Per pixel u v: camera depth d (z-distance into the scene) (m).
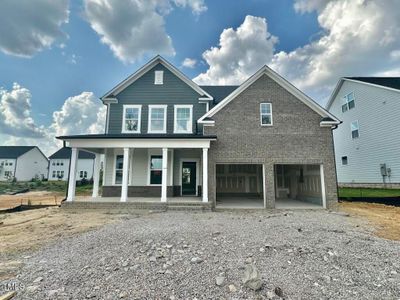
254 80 12.48
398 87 16.66
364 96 19.30
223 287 3.47
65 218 9.00
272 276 3.82
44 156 55.56
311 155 11.83
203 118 12.13
